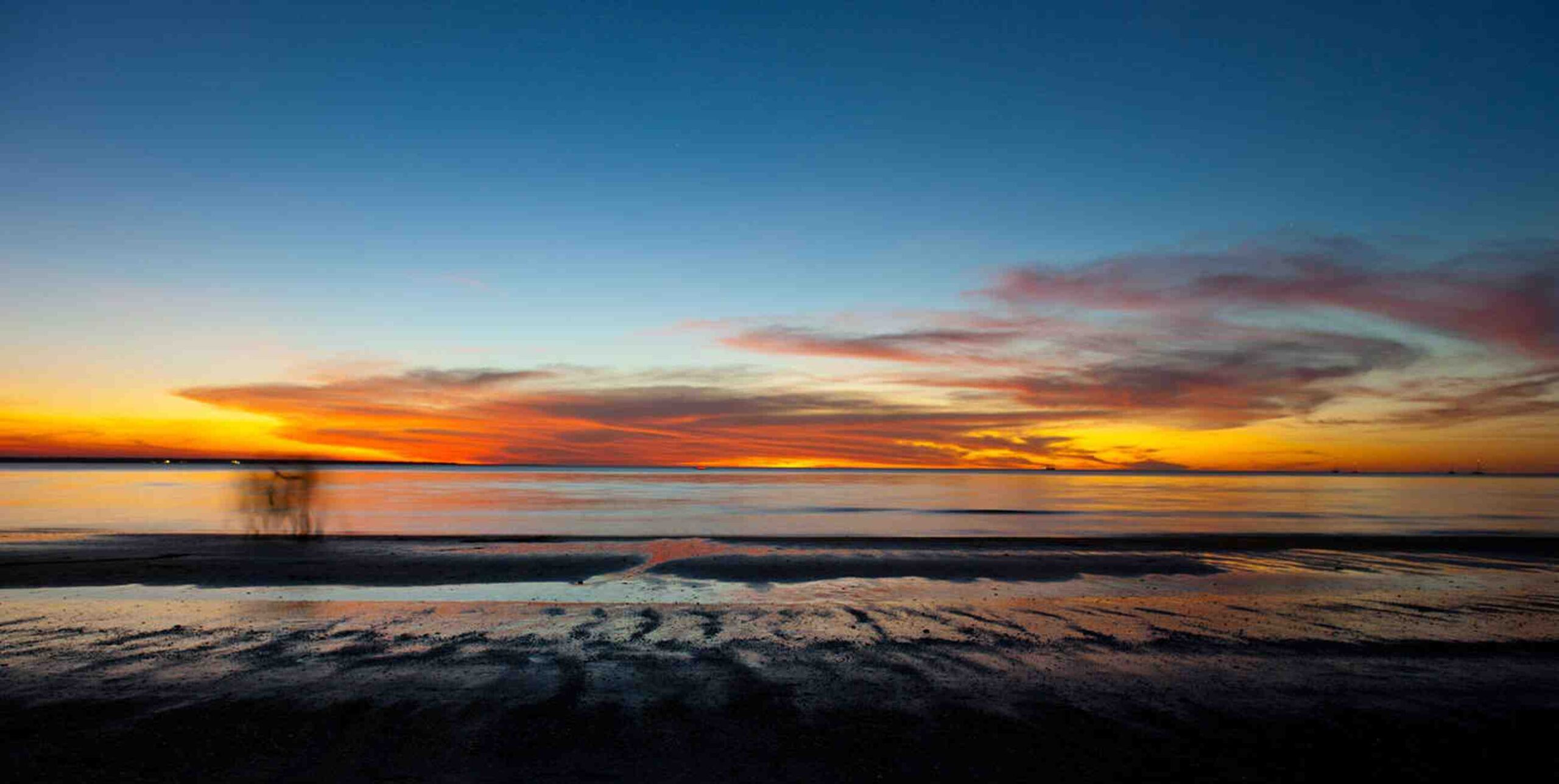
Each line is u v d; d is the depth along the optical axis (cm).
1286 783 597
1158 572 1784
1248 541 2361
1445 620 1166
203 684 800
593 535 2936
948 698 781
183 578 1597
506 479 13900
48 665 870
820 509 5069
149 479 10319
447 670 862
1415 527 3691
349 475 16938
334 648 956
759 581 1659
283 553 2000
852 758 632
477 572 1730
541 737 669
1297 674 868
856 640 1018
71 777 579
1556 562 1973
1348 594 1457
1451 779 606
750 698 775
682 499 6369
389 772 595
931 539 2392
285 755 623
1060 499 6756
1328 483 15025
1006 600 1375
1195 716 732
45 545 2123
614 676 843
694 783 584
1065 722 715
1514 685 830
